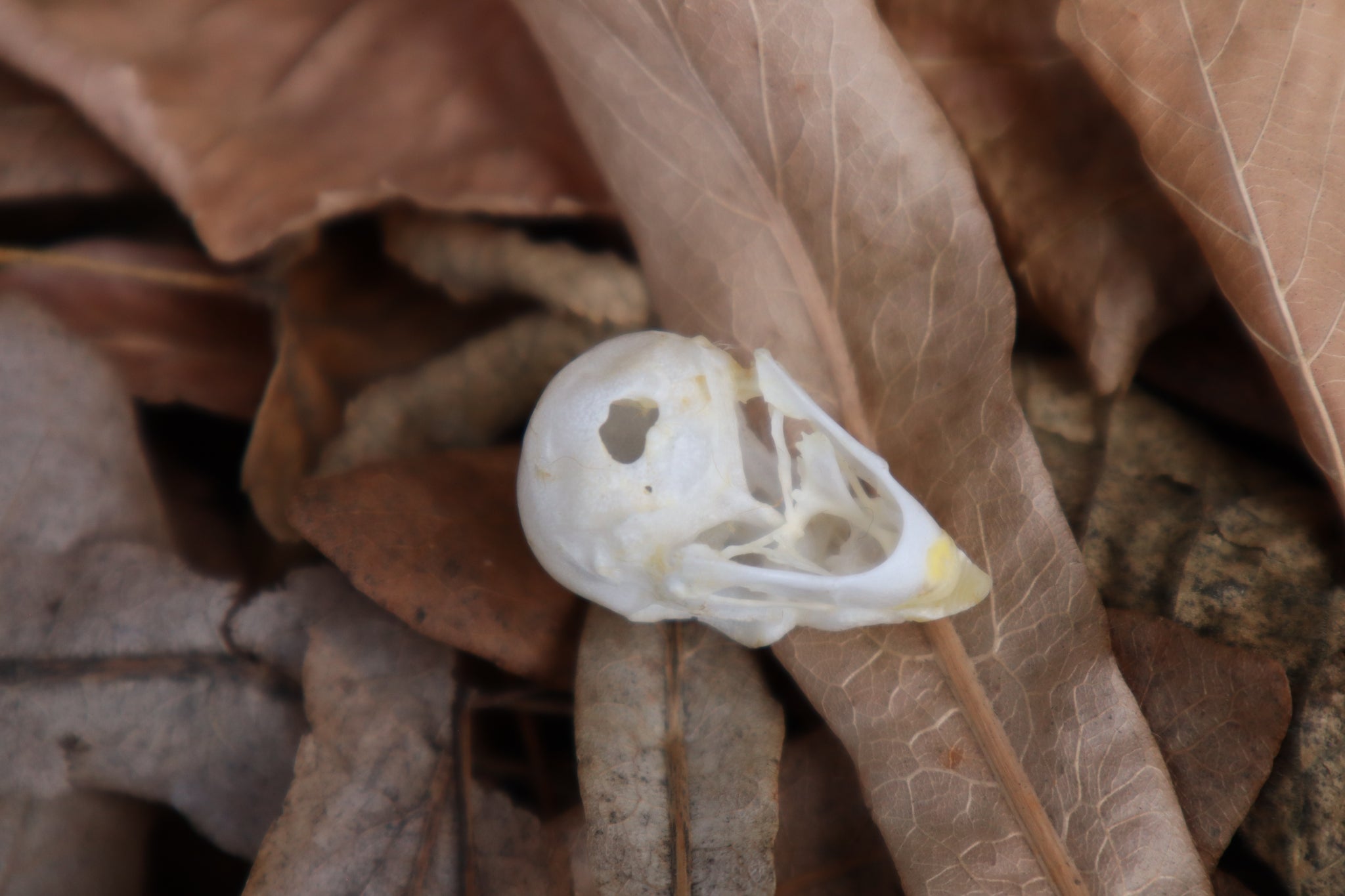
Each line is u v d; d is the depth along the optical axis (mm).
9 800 193
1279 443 197
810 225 191
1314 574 192
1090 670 184
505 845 190
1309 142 186
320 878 189
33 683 195
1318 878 185
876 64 188
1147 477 198
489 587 193
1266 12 187
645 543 181
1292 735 187
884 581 180
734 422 183
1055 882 183
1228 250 188
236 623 196
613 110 193
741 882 186
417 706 193
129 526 200
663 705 189
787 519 182
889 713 187
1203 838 185
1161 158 189
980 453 188
